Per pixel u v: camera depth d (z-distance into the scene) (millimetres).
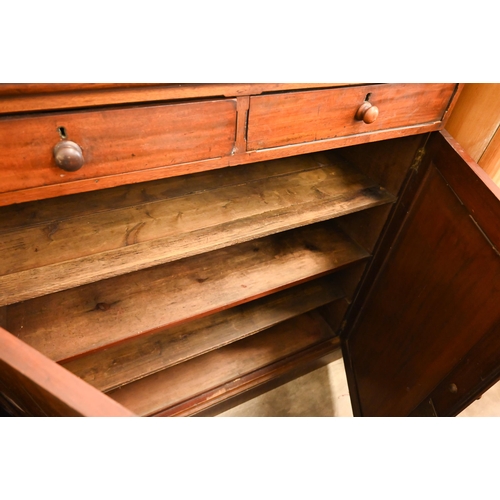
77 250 679
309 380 1344
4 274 626
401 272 912
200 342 1060
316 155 1007
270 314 1138
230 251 1025
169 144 535
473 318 682
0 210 749
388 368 996
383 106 655
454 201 706
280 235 1082
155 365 1000
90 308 853
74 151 465
